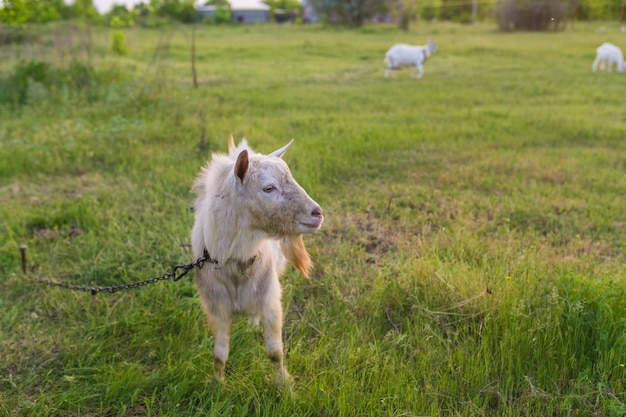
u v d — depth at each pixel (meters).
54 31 9.12
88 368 2.28
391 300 2.67
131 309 2.63
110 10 20.36
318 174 4.24
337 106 7.28
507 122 6.19
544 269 2.77
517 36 18.30
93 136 5.30
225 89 8.21
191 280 2.90
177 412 2.04
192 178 4.22
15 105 6.73
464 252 3.07
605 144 5.45
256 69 10.80
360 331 2.42
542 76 9.93
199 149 4.96
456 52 14.26
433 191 4.12
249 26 27.75
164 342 2.44
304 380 2.19
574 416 2.01
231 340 2.43
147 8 25.31
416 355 2.31
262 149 4.76
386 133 5.60
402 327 2.52
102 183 4.27
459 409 2.06
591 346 2.28
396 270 2.94
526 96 8.05
